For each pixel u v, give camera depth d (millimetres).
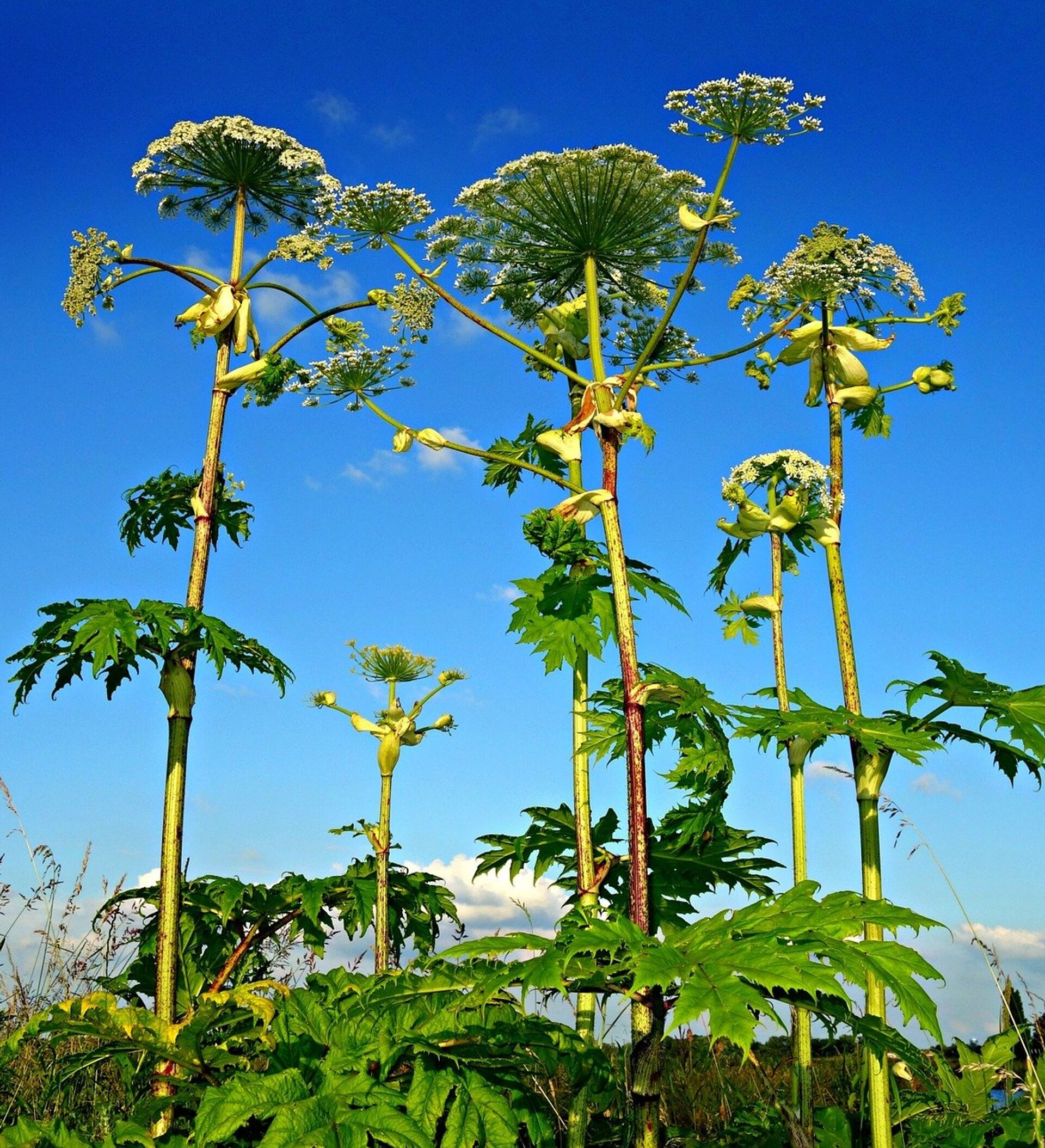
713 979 1651
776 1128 2623
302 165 2932
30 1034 2359
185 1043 2365
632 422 2291
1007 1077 2389
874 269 2438
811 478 2502
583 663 2816
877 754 2098
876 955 1720
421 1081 2145
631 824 2094
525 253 2557
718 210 2451
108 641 2385
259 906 3072
